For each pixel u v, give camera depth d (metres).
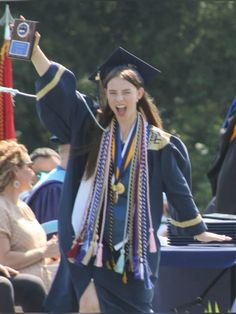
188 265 17.20
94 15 44.28
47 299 16.73
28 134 41.94
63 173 20.83
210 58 44.81
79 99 16.38
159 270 18.56
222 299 18.42
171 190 16.23
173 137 16.41
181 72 44.75
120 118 16.14
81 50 43.41
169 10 44.69
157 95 44.81
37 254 18.72
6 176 18.75
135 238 16.00
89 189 16.20
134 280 16.09
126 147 16.19
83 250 16.02
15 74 40.56
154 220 16.19
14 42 16.09
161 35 44.53
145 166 16.12
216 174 21.45
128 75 16.03
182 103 44.91
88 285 16.19
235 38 45.00
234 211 20.61
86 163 16.36
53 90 16.06
